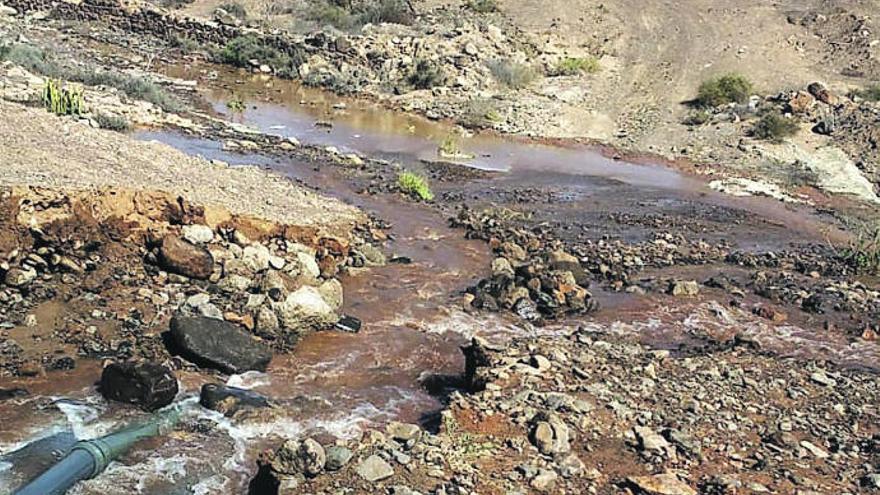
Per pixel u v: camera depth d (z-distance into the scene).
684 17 45.28
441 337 13.70
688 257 19.73
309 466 8.59
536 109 34.34
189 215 14.66
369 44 38.47
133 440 9.66
